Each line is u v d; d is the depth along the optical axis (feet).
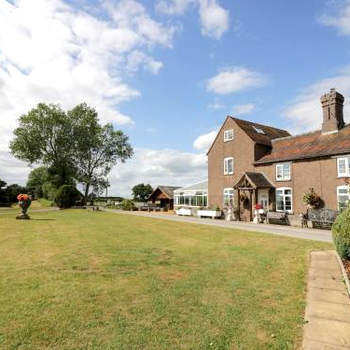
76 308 18.95
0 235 52.29
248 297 20.99
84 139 196.34
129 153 219.41
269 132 114.73
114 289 22.67
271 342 14.78
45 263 30.86
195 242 45.06
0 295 21.22
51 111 181.27
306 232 61.00
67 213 117.39
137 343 14.73
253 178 91.40
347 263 29.68
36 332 15.79
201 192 127.85
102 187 209.36
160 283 24.17
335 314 17.88
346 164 73.56
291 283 24.09
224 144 111.24
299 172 84.99
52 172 194.08
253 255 35.12
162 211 163.02
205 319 17.43
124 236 51.34
